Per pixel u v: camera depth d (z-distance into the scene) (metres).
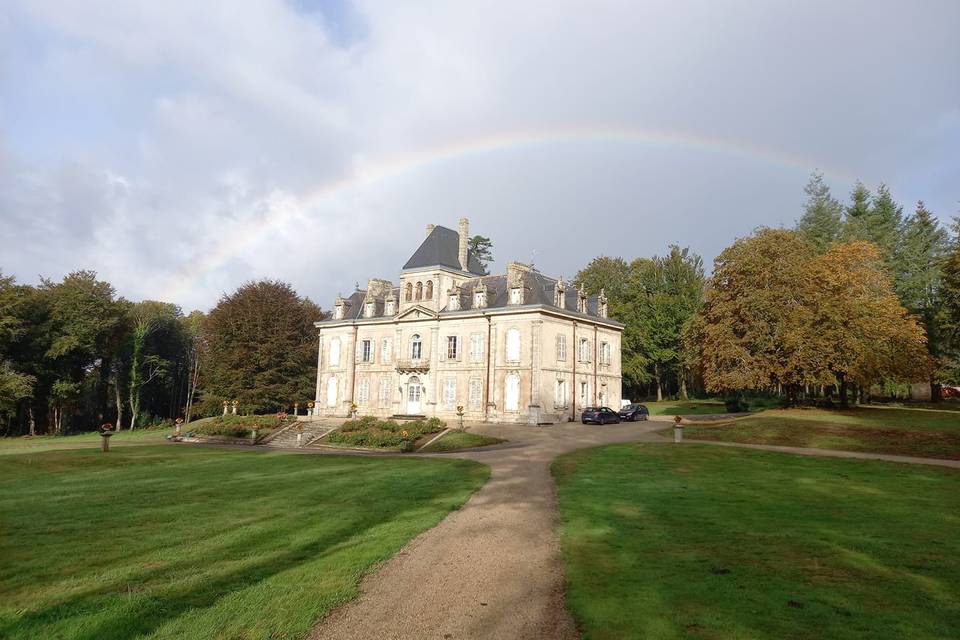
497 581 11.01
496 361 55.56
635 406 56.22
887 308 46.62
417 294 63.75
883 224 70.19
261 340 74.62
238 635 8.59
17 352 67.19
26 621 8.99
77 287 70.19
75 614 9.27
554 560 12.27
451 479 23.39
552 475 24.22
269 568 11.62
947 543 13.09
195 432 54.31
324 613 9.43
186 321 95.75
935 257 64.44
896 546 12.85
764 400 64.81
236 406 71.31
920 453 30.09
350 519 16.03
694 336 55.12
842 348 44.53
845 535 13.82
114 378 77.44
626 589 10.28
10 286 65.50
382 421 47.19
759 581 10.59
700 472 24.48
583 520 15.64
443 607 9.74
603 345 62.25
